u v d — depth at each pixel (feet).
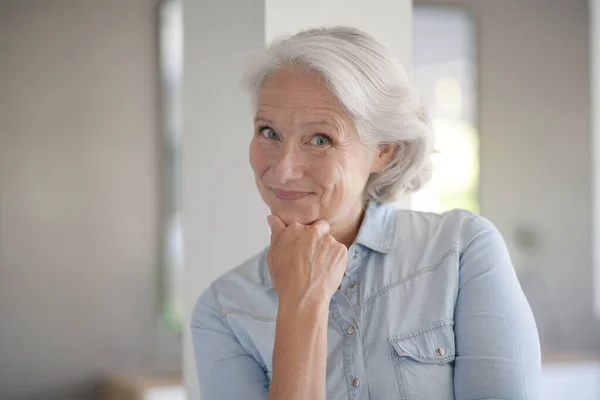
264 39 8.11
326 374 5.60
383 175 5.97
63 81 17.66
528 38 18.26
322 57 5.32
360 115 5.42
